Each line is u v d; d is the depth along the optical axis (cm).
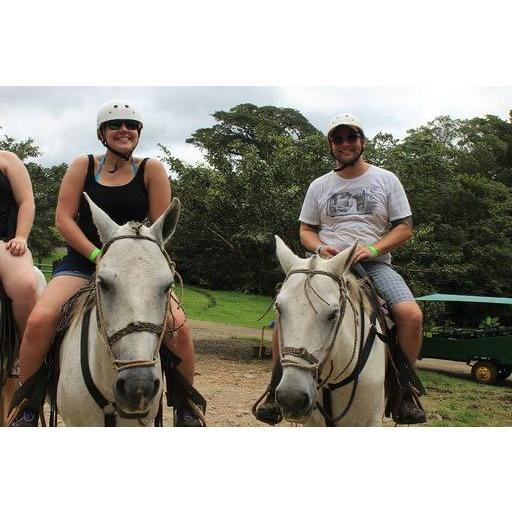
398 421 412
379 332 375
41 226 2041
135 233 300
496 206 2411
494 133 3056
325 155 1351
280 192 1296
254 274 1395
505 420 815
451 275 1540
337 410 367
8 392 434
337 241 435
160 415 365
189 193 1367
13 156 454
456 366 1465
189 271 1617
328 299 318
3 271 411
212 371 1077
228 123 3294
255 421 711
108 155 382
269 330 1714
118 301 276
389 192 437
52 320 349
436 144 1585
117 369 269
